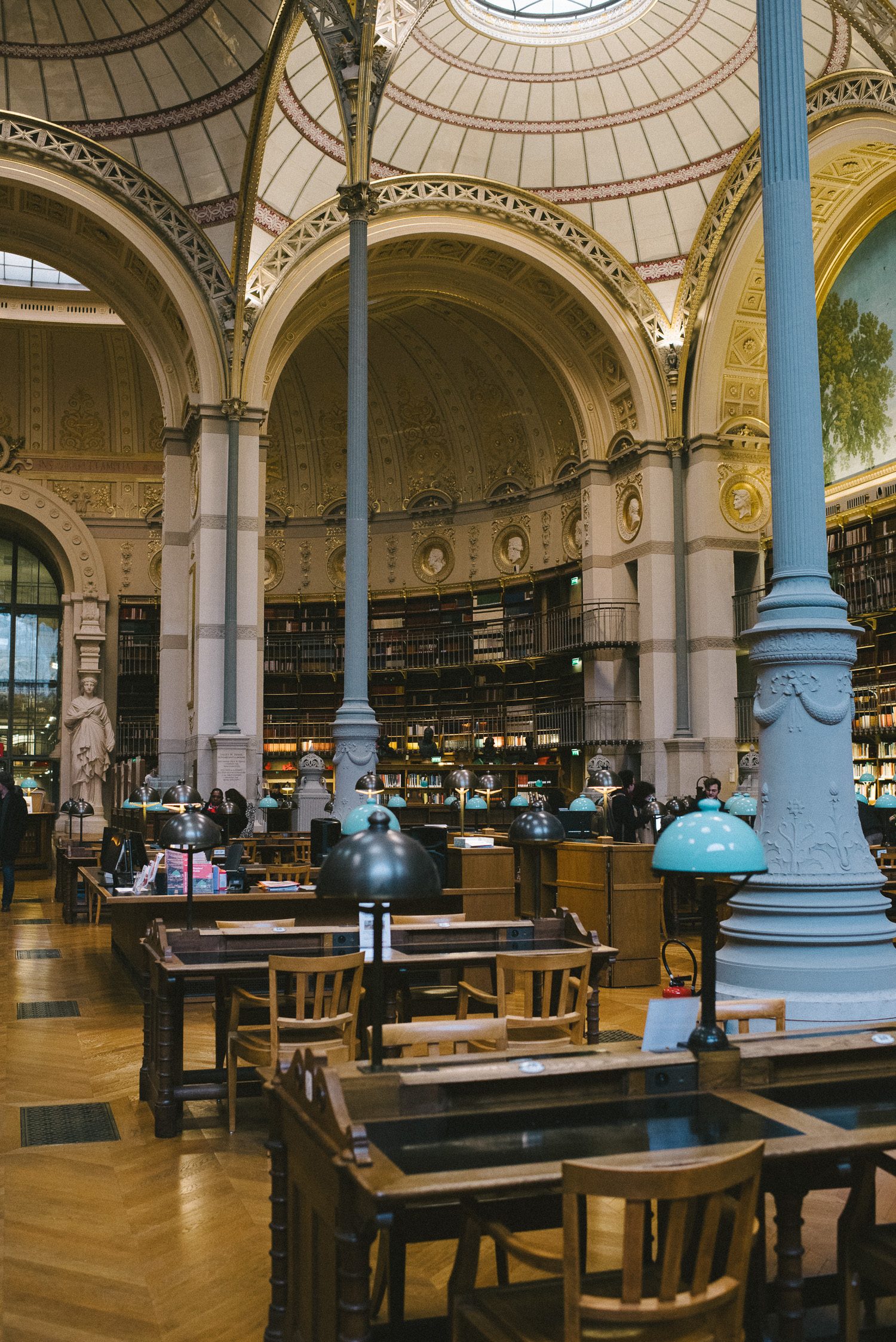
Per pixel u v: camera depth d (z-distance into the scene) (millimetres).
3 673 26281
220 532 18422
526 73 18859
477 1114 3053
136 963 9617
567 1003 5773
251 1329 3557
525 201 19938
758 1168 2547
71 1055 7434
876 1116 3121
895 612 17469
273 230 18844
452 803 16797
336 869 3291
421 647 25766
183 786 12820
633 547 20672
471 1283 2990
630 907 10016
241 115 17484
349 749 12648
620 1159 2686
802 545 6777
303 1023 5430
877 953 6191
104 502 26375
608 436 21500
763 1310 3164
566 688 23141
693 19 17750
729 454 20109
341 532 26656
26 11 16656
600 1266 3916
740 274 19281
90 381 26234
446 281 21312
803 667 6605
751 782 17094
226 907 8750
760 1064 3428
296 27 15266
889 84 15891
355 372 13336
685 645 19953
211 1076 6121
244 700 18250
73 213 18531
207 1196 4781
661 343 20266
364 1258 2570
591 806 12227
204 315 18594
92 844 16812
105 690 25797
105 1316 3645
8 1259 4102
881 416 18406
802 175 7004
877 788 17656
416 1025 4133
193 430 19359
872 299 18500
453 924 6637
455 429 25781
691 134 19250
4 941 12766
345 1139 2654
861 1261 3150
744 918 6531
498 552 25188
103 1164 5219
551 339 21531
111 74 17391
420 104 18953
